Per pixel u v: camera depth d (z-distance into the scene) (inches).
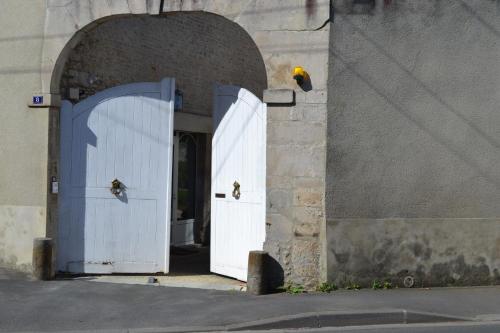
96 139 376.8
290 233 339.9
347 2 339.9
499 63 356.8
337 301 311.9
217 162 377.1
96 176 376.2
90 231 375.9
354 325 288.8
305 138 339.3
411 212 346.3
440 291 339.0
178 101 480.1
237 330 277.6
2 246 379.6
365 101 341.4
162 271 376.5
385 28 343.6
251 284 331.0
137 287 345.4
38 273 357.7
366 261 340.5
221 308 303.1
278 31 343.3
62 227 376.2
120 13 362.0
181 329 275.4
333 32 338.0
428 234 347.9
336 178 337.4
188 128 510.9
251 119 357.7
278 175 342.3
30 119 374.3
